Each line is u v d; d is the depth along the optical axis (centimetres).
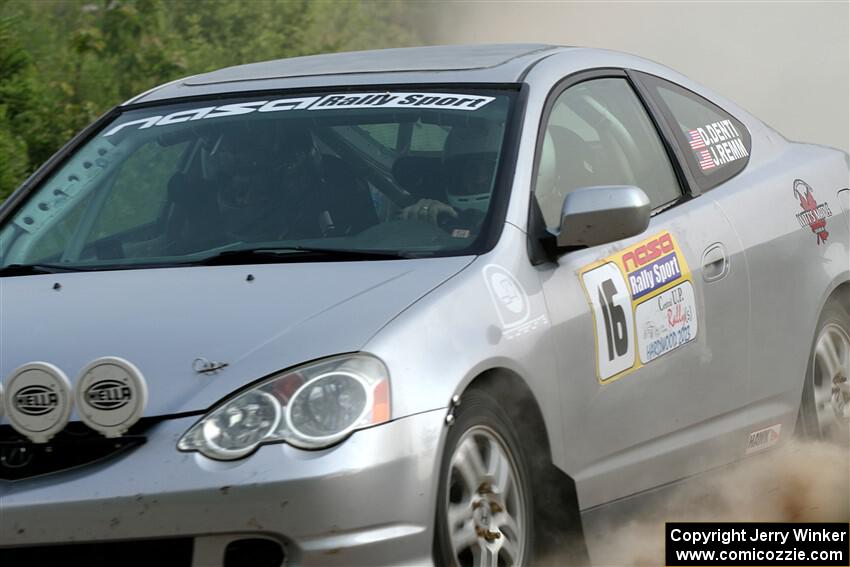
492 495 1426
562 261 1600
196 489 1252
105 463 1285
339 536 1259
